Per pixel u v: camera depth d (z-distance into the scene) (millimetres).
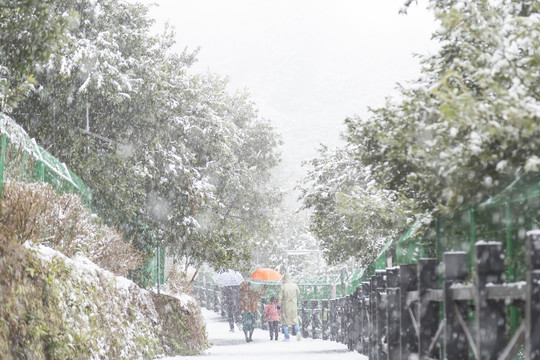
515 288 4770
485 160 5828
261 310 38344
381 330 10852
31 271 9297
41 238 11750
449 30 6770
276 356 17172
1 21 10305
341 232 20609
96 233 15500
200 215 22156
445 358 5875
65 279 11000
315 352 19109
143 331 16375
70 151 18297
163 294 20531
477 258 5203
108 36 17734
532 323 4422
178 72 21688
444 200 7891
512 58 5688
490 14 6031
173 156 20609
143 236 20609
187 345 20328
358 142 8008
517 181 5914
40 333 9156
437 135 6117
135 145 20062
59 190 14797
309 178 21781
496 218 6770
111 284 14250
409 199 8281
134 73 18969
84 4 17797
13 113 18062
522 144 5527
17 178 10883
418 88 7004
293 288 26484
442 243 8438
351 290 25375
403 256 11680
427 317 6957
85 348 10617
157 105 19391
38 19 10328
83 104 18000
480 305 5160
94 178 18781
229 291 34500
